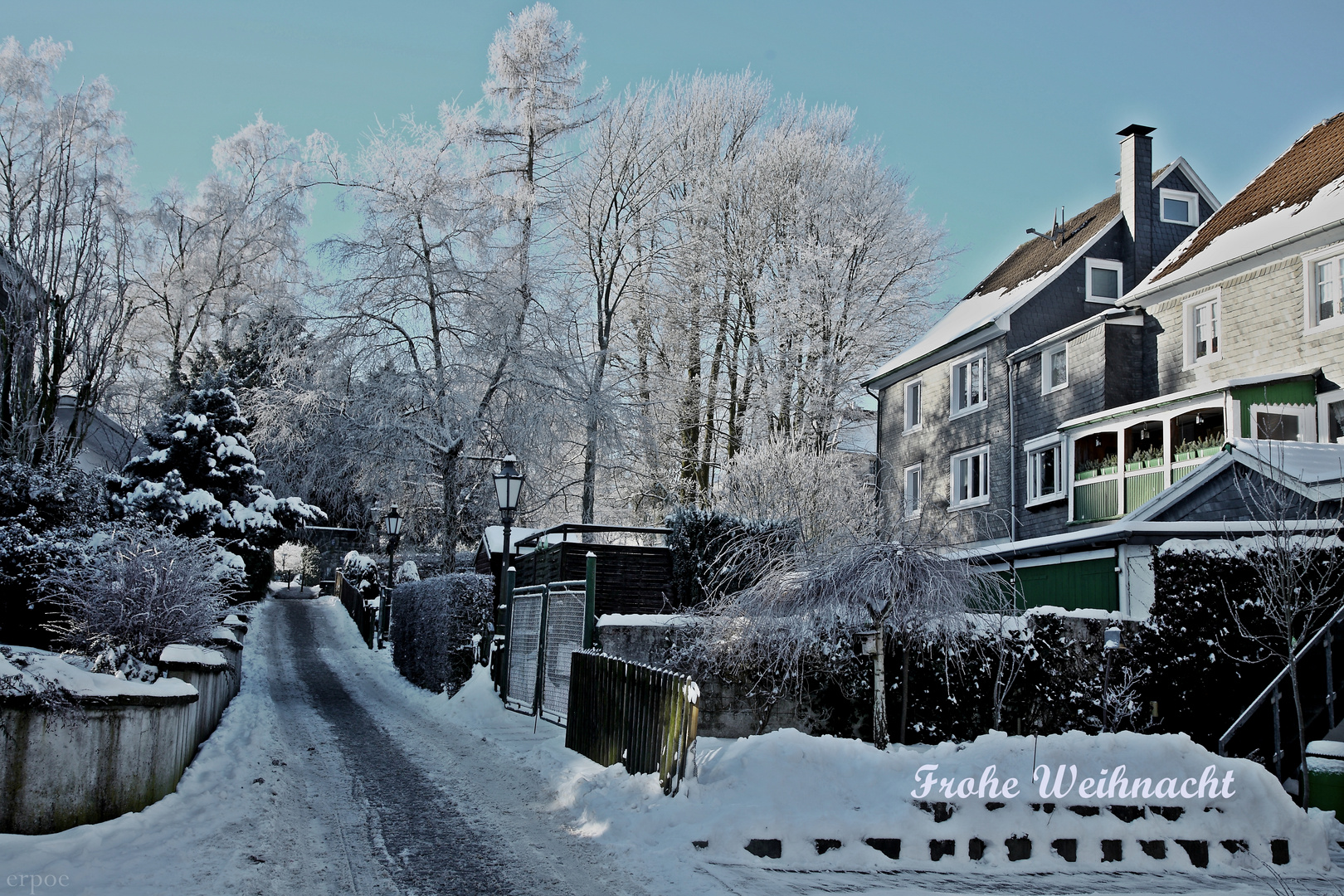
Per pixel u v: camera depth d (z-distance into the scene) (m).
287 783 8.73
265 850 6.39
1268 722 10.19
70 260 20.44
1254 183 21.66
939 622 9.77
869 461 30.95
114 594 9.76
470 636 16.47
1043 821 7.15
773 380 29.25
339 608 37.81
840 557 9.58
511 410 24.64
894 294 30.05
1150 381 21.41
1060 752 7.71
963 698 11.17
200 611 10.33
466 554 34.53
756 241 30.66
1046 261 26.70
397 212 25.39
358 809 7.84
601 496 30.56
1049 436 22.67
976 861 6.91
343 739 11.78
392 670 23.19
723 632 11.16
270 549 29.17
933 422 27.94
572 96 29.50
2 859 5.70
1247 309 18.83
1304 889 6.64
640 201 31.42
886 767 7.68
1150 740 7.91
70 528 14.05
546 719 13.03
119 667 9.27
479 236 26.16
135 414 31.77
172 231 36.62
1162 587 10.87
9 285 18.12
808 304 28.98
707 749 8.37
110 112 29.14
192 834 6.67
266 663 22.20
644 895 5.73
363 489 25.41
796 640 10.72
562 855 6.58
